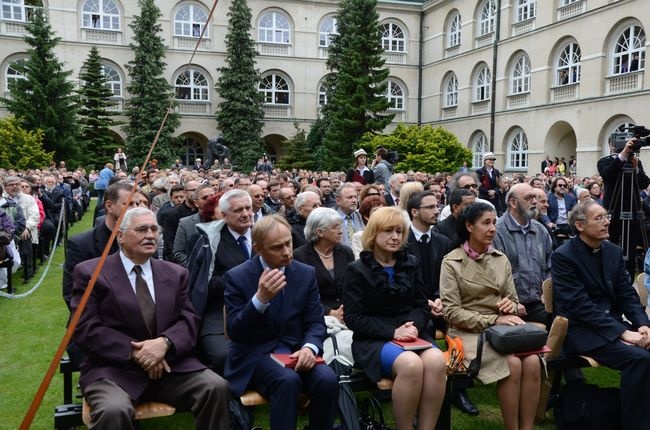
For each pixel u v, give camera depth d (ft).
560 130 89.30
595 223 15.02
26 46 105.40
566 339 15.01
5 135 83.46
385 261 14.23
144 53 106.73
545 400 14.61
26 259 31.07
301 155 111.55
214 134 117.91
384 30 123.44
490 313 15.14
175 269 13.01
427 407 12.48
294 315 13.03
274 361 12.16
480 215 15.14
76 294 12.04
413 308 14.34
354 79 94.94
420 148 83.51
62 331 21.97
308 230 16.56
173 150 110.42
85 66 103.71
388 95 124.06
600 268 15.48
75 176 61.67
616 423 13.78
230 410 12.08
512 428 13.28
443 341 20.06
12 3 105.50
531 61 92.22
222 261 15.98
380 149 42.37
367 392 16.62
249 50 113.39
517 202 18.16
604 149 79.25
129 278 12.41
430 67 122.31
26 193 32.83
